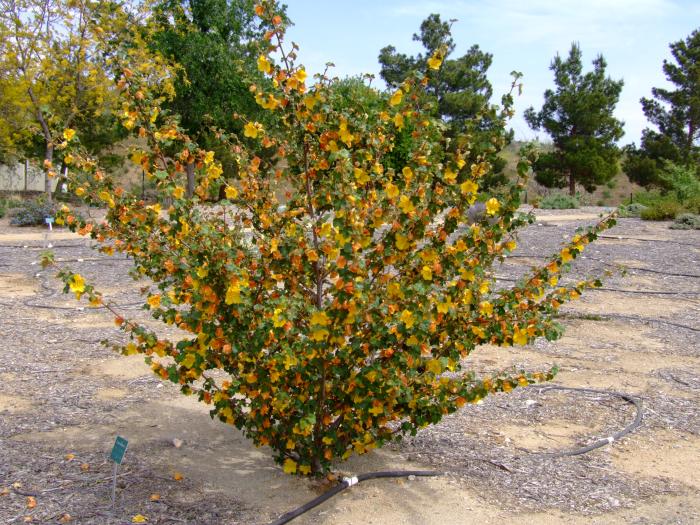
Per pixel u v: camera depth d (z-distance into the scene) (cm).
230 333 321
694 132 3631
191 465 389
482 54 3459
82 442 414
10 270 1021
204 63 2184
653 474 393
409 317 308
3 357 584
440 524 333
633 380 558
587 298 881
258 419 341
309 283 367
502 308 350
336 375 337
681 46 3572
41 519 322
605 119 3497
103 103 1894
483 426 459
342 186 298
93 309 768
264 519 333
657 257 1212
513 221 338
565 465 402
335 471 386
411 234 309
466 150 319
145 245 357
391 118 331
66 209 348
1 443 407
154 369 345
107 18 1611
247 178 372
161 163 335
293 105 318
